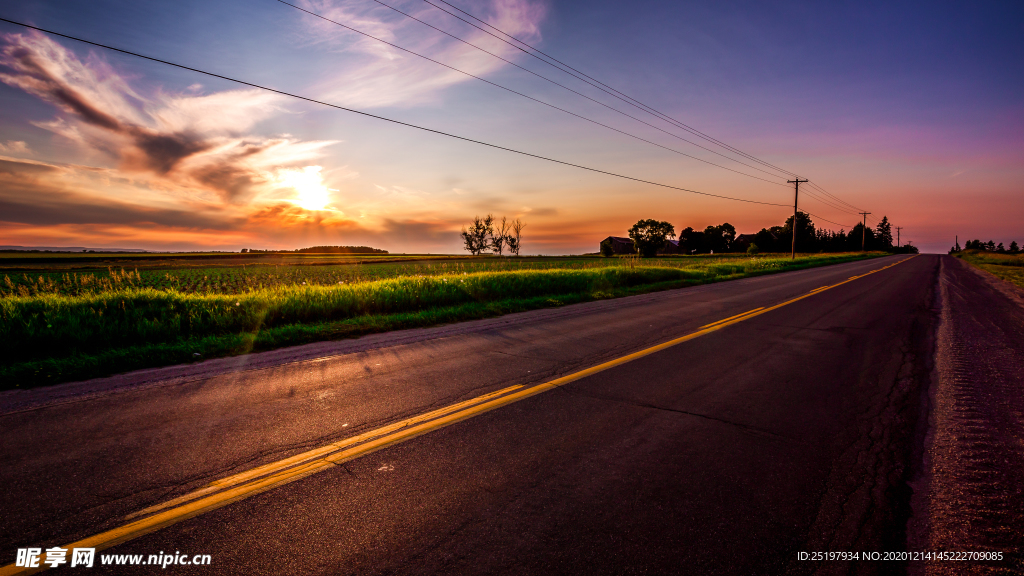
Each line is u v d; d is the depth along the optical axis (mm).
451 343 8000
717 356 7023
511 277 16438
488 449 3768
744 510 2934
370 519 2791
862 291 17391
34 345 6848
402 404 4820
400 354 7148
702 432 4152
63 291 10508
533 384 5543
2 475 3252
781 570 2391
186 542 2562
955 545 2594
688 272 24906
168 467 3406
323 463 3496
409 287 12836
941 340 8273
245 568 2373
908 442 3979
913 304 13406
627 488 3176
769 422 4414
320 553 2488
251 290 11375
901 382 5719
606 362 6629
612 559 2459
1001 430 4227
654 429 4207
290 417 4441
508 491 3123
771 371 6195
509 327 9656
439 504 2963
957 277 25078
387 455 3643
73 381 5602
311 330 8703
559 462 3553
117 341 7496
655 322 10258
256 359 6789
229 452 3668
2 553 2436
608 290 17500
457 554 2486
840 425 4355
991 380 5816
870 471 3459
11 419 4336
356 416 4473
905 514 2906
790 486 3234
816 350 7461
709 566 2414
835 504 3014
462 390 5305
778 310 12156
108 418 4383
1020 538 2648
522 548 2537
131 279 11352
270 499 2996
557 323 10188
